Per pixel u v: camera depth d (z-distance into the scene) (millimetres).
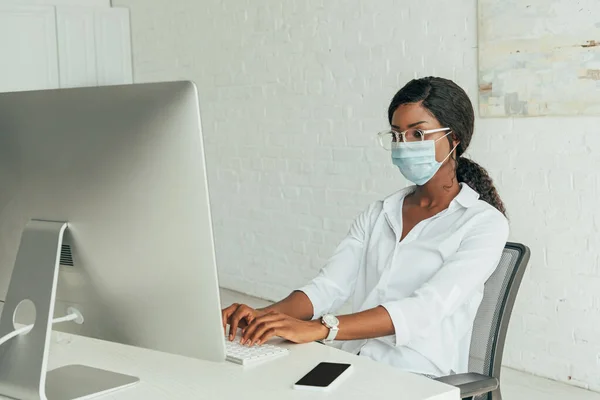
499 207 2182
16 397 1475
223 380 1546
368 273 2209
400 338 1892
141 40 6270
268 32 4953
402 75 4121
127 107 1351
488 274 1983
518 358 3732
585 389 3482
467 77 3793
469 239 2021
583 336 3477
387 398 1417
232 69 5285
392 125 2174
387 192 4312
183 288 1386
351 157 4496
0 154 1536
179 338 1429
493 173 3719
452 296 1926
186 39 5715
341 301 2246
